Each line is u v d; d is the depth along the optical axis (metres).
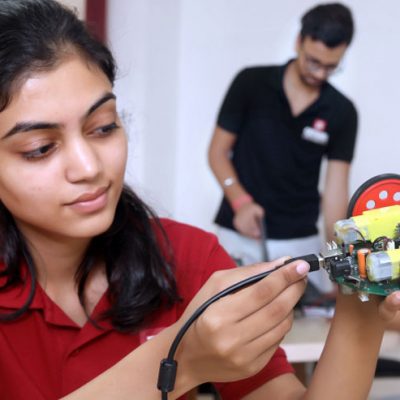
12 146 0.68
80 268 0.85
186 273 0.91
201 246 0.94
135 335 0.84
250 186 2.40
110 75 0.77
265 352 0.63
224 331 0.59
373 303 0.67
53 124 0.67
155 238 0.89
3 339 0.81
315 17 2.14
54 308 0.82
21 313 0.81
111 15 2.86
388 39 2.95
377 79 2.98
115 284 0.85
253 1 3.20
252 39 3.24
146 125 3.04
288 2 3.15
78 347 0.81
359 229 0.59
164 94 3.18
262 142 2.36
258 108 2.36
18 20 0.69
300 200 2.40
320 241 2.50
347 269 0.59
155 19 3.04
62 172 0.69
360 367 0.70
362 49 2.97
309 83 2.23
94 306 0.86
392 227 0.60
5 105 0.66
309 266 0.60
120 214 0.85
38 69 0.66
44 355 0.82
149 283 0.85
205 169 3.35
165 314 0.87
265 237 2.29
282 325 0.62
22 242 0.81
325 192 2.34
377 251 0.58
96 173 0.68
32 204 0.70
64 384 0.81
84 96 0.68
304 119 2.29
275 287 0.59
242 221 2.24
